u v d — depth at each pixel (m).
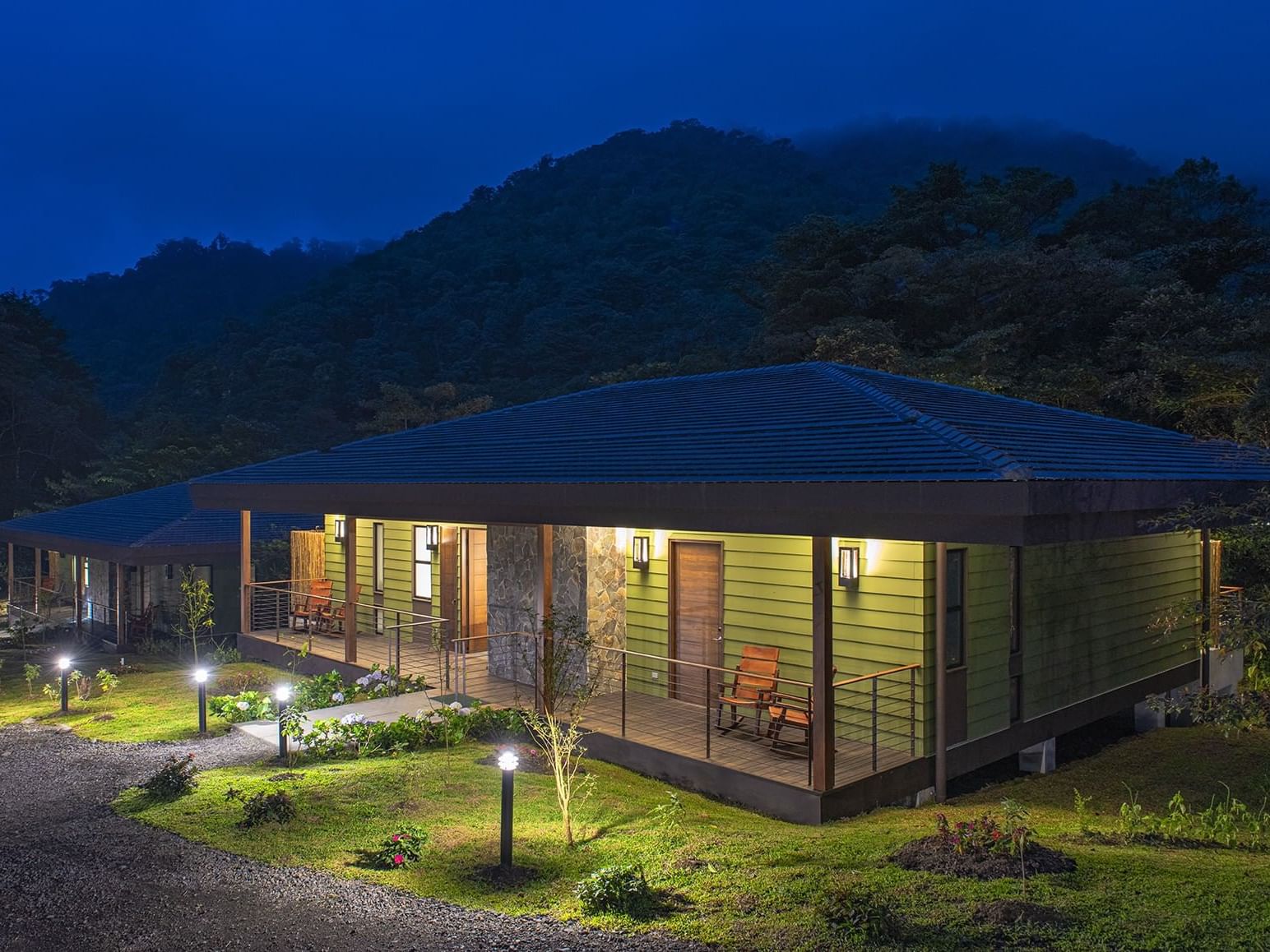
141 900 6.00
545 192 126.56
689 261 78.50
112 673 16.59
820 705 8.15
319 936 5.38
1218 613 8.36
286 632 17.83
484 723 10.71
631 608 12.21
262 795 7.75
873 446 8.16
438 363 66.94
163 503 23.52
